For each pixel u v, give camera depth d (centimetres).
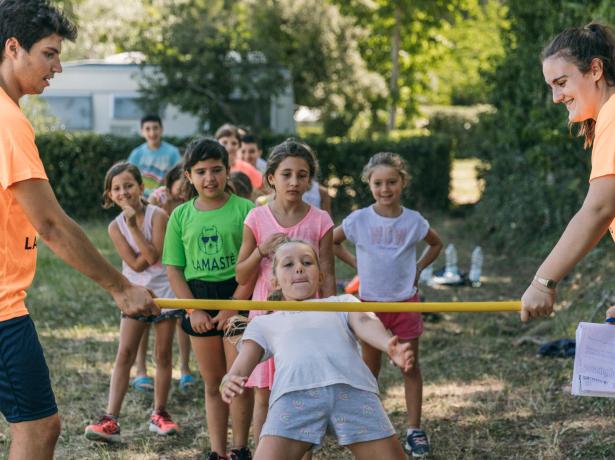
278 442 344
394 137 1794
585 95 329
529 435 512
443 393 601
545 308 332
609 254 844
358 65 2194
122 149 1520
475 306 355
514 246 1157
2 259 335
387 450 346
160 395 540
